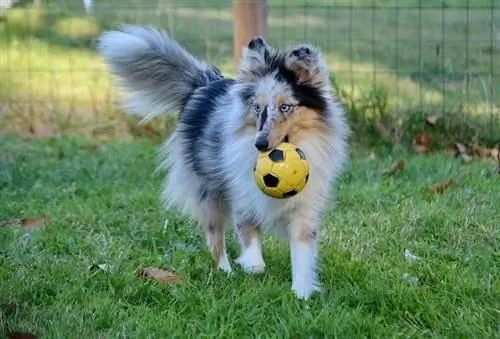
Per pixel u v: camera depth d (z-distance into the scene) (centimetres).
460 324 489
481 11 1159
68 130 1014
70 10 1308
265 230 588
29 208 732
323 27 1314
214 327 489
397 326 496
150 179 822
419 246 637
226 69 1091
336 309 509
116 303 525
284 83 545
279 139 537
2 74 1121
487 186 778
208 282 569
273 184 521
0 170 835
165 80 669
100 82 1120
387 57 1159
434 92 988
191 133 636
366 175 818
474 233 666
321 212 574
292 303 519
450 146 923
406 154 902
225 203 620
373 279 566
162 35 673
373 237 657
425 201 737
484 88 943
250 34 893
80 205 735
